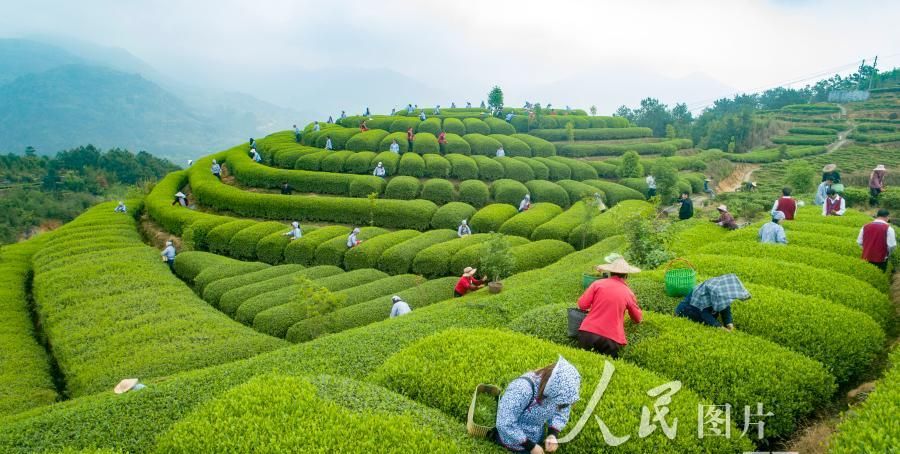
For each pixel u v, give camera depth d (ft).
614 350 31.19
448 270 88.17
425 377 28.86
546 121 224.94
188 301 72.74
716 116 351.05
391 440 22.18
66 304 72.28
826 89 418.92
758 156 222.48
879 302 40.47
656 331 34.09
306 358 36.94
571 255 81.30
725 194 141.08
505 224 108.06
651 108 335.67
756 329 35.22
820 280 43.70
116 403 31.14
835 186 87.15
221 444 21.98
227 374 34.88
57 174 369.71
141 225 135.33
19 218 277.64
